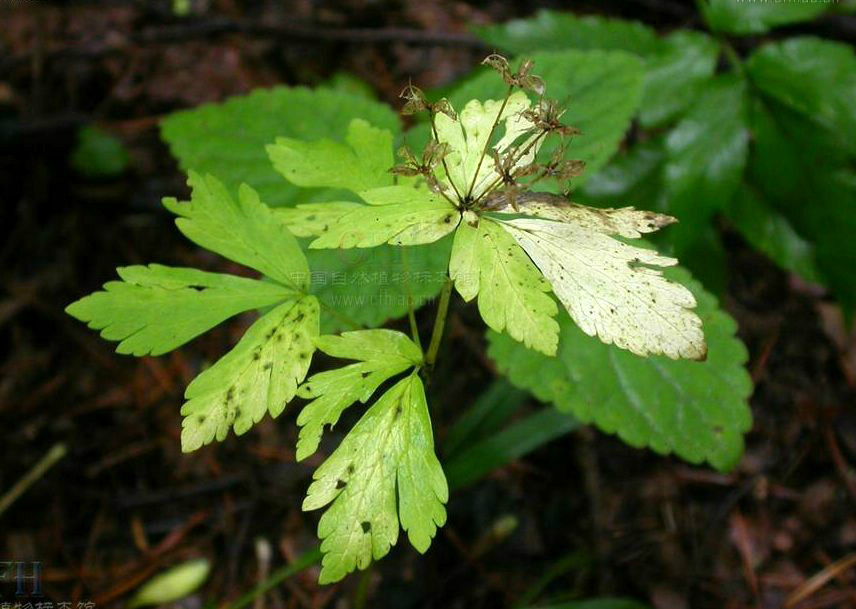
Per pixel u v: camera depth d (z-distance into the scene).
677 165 0.30
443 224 0.17
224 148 0.28
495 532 0.33
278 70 0.47
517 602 0.31
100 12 0.49
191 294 0.18
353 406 0.36
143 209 0.42
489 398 0.30
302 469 0.35
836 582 0.33
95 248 0.41
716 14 0.30
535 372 0.24
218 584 0.33
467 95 0.27
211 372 0.17
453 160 0.18
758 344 0.39
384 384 0.36
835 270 0.31
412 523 0.16
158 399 0.37
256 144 0.28
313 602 0.32
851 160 0.29
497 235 0.17
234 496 0.35
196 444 0.17
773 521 0.35
